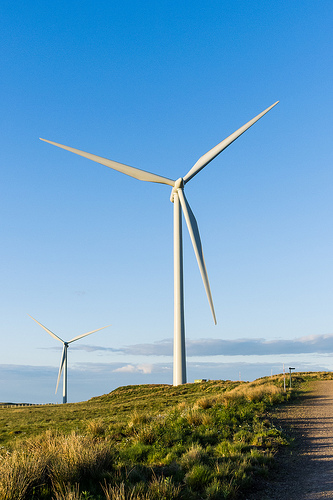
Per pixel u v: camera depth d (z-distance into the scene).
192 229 42.72
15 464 9.65
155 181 45.78
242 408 23.02
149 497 8.67
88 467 10.25
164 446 14.92
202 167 45.94
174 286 44.53
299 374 63.81
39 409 57.53
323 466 12.10
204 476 10.30
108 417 36.28
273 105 45.31
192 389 61.31
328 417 21.33
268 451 13.86
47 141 46.16
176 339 43.16
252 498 9.53
